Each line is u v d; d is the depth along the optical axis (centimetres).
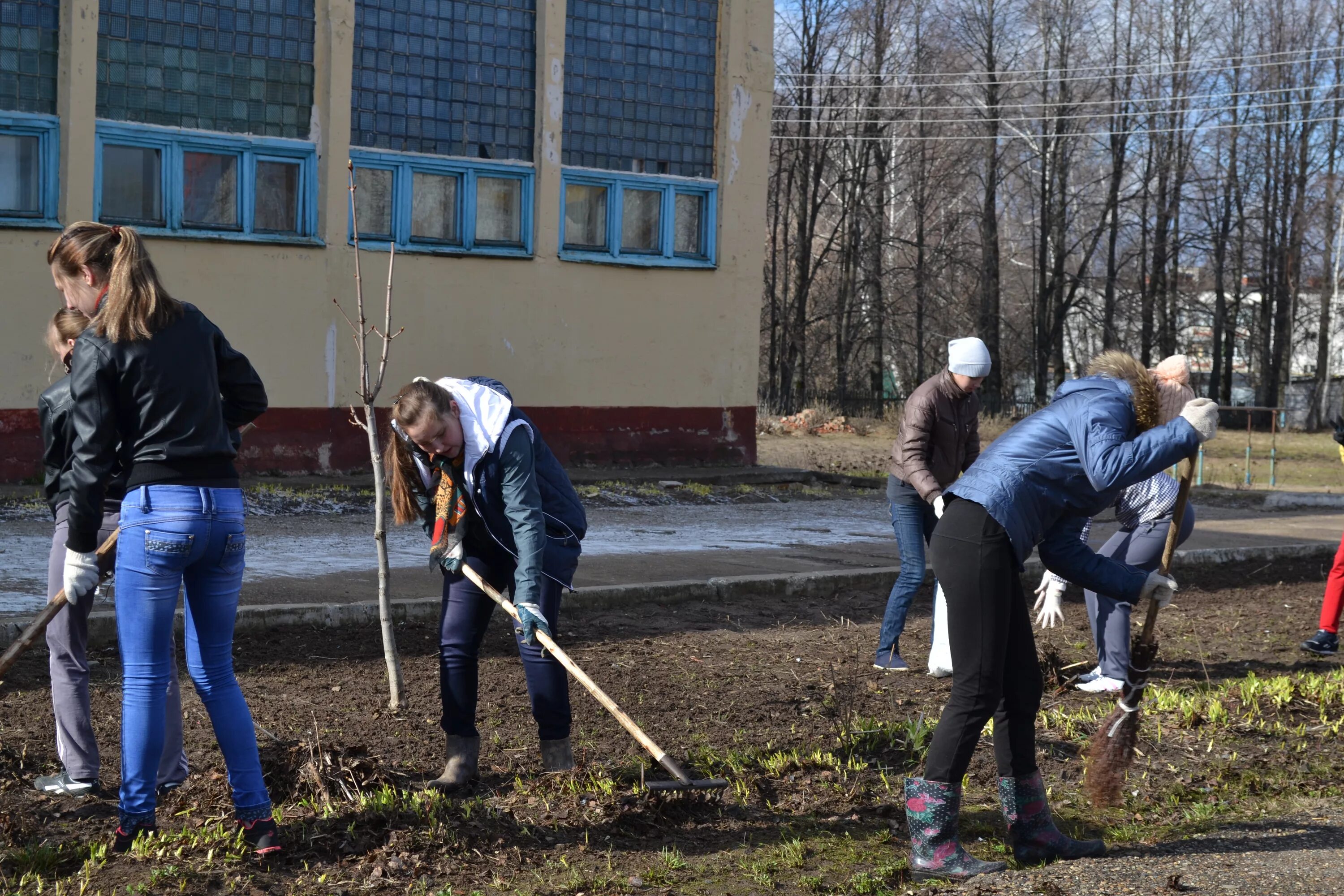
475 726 532
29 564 853
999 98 4144
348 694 589
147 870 390
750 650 726
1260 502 1797
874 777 517
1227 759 551
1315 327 5209
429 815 436
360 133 1490
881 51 3825
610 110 1658
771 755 535
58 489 433
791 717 593
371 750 512
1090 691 664
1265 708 631
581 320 1625
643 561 988
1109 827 467
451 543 463
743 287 1750
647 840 440
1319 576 1124
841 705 612
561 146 1611
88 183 1317
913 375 4519
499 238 1586
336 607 726
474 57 1558
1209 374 5175
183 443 380
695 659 695
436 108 1537
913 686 660
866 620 838
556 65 1588
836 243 4384
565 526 473
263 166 1429
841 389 3941
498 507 455
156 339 376
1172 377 661
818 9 3731
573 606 811
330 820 433
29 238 1287
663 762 421
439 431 438
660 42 1688
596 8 1638
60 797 450
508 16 1579
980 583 413
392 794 456
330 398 1457
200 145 1383
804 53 3769
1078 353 5050
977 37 4103
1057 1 4197
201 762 487
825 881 412
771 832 454
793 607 873
